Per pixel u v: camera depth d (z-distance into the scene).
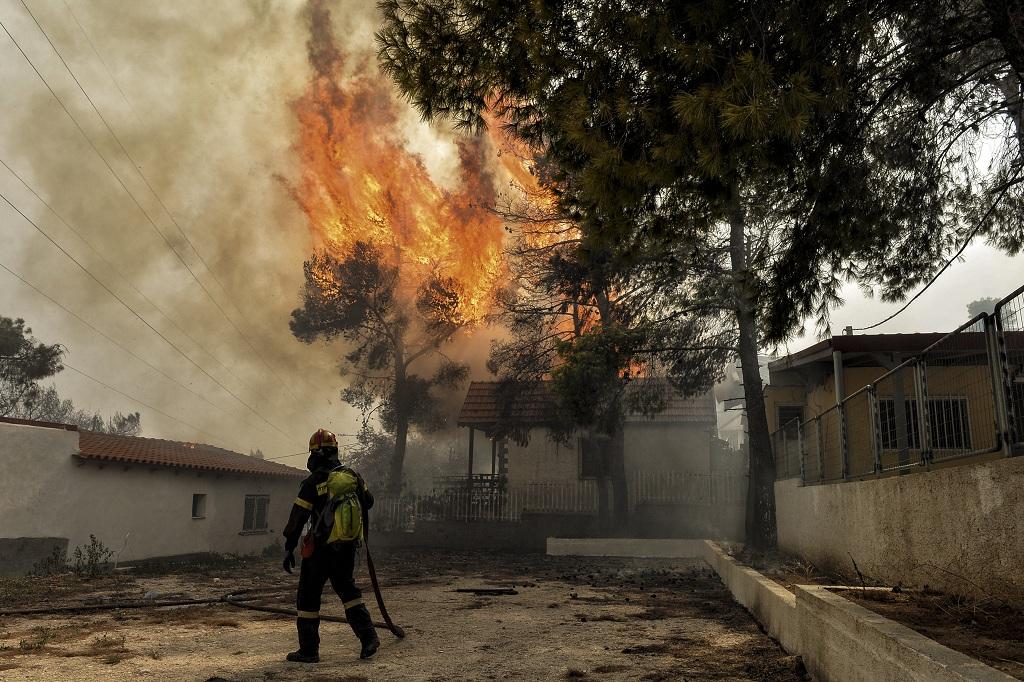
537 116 6.96
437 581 13.51
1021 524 4.53
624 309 20.52
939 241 10.74
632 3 6.09
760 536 16.59
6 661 5.78
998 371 5.11
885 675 3.65
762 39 5.79
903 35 7.90
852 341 13.55
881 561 7.04
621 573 15.19
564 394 19.27
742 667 5.71
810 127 6.75
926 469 6.60
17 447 14.51
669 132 6.13
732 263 17.36
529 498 25.00
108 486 16.62
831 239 8.60
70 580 13.45
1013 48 6.73
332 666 5.65
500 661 5.94
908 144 9.85
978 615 4.44
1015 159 10.44
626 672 5.57
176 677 5.23
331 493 5.98
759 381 17.75
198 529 19.98
